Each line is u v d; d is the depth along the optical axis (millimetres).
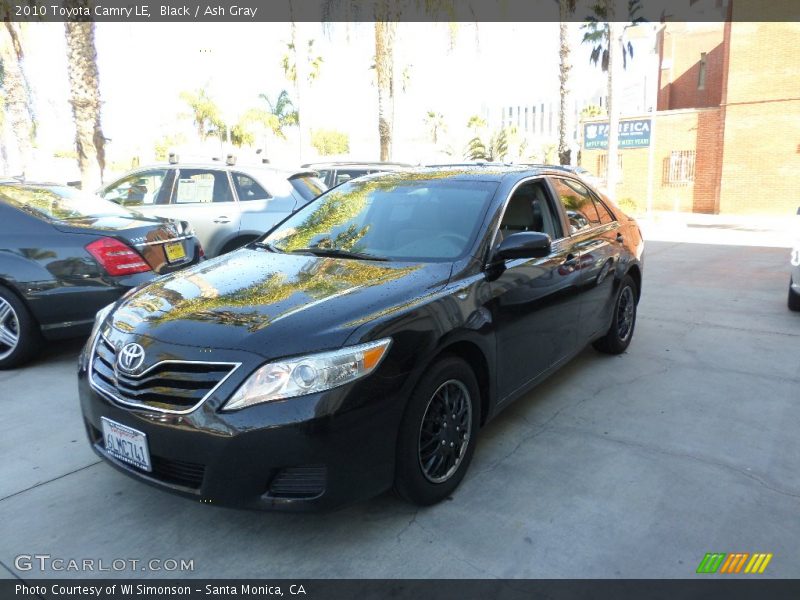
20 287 4934
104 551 2877
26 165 18109
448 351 3207
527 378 3941
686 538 2924
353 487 2719
